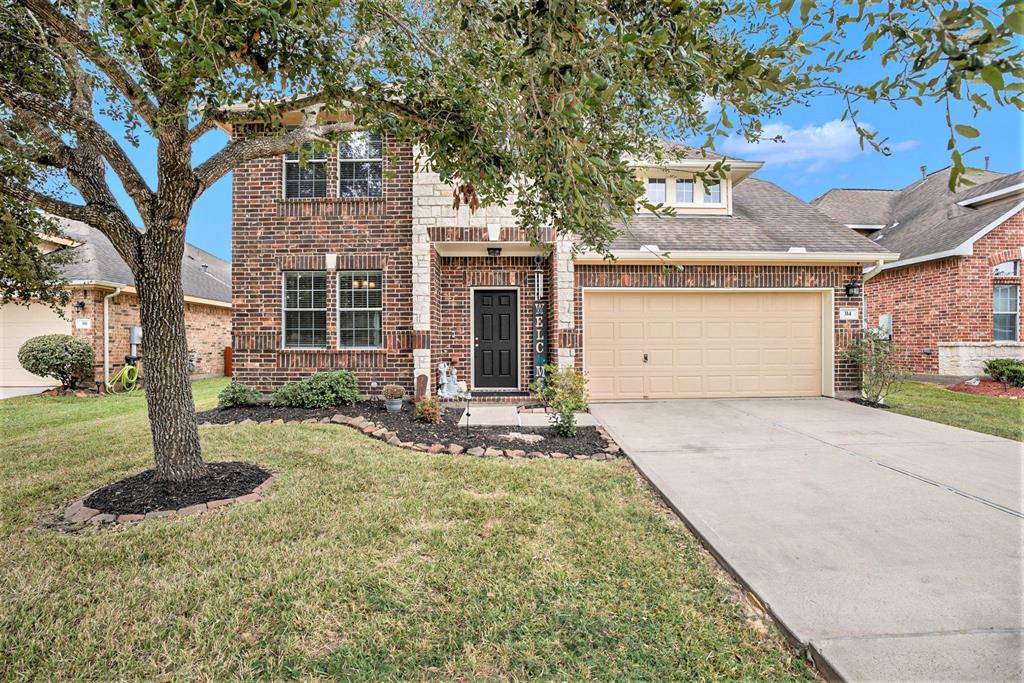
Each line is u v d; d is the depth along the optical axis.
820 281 9.31
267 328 8.87
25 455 5.51
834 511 3.89
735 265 9.23
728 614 2.63
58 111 3.87
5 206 5.05
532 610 2.62
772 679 2.17
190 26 2.53
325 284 8.98
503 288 9.51
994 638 2.34
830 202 18.05
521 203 4.14
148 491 4.17
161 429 4.36
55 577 2.92
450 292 9.41
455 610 2.63
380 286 8.96
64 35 3.41
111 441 6.12
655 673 2.20
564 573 2.99
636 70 2.04
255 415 7.59
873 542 3.35
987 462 5.25
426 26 4.00
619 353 9.33
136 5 2.32
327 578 2.92
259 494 4.24
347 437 6.27
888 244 14.80
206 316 16.12
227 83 3.44
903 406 8.64
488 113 3.50
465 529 3.60
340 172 8.98
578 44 2.00
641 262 9.06
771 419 7.55
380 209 8.85
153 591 2.78
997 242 11.77
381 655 2.30
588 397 8.56
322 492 4.31
